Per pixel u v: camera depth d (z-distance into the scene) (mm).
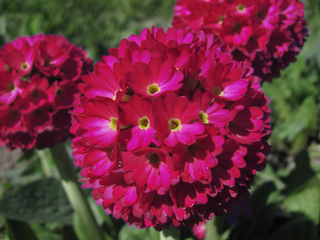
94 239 143
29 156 203
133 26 312
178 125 69
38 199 149
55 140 110
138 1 398
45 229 148
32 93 105
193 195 72
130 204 72
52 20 313
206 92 69
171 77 72
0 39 206
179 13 135
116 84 75
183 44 77
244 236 143
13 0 362
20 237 138
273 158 217
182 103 66
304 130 211
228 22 112
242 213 131
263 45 114
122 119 68
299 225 130
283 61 126
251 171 76
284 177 186
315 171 175
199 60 76
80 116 75
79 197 133
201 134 68
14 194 143
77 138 78
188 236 125
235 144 71
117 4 394
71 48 120
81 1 375
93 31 306
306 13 291
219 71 74
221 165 73
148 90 72
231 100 72
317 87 215
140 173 69
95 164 74
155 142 65
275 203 145
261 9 117
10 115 107
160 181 69
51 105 108
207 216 78
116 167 70
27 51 108
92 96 75
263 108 80
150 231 126
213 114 71
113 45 268
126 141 68
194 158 70
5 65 109
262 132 78
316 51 211
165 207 73
